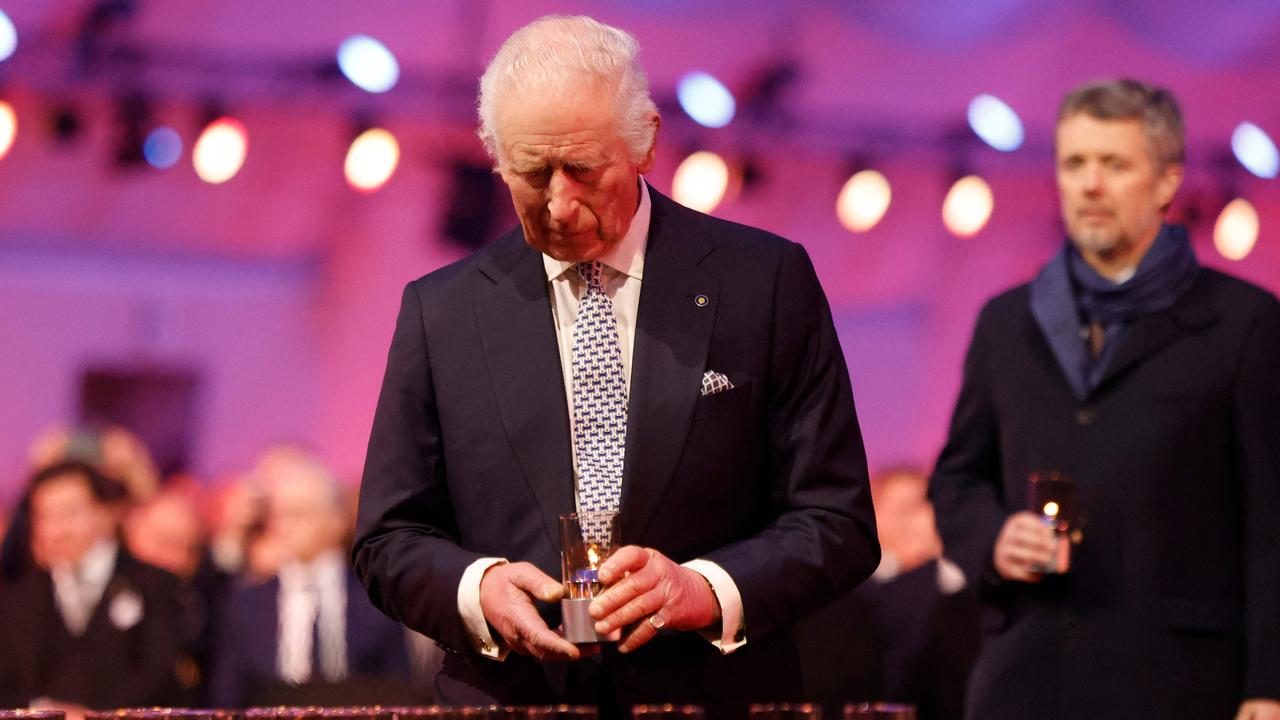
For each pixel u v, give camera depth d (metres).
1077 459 6.44
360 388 21.48
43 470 12.10
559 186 4.25
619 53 4.37
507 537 4.73
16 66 18.30
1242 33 19.30
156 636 12.01
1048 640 6.39
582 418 4.73
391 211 21.16
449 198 20.64
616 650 4.65
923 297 22.36
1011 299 6.93
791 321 4.77
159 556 14.84
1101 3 19.03
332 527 12.06
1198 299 6.43
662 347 4.68
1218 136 20.89
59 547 11.99
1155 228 6.61
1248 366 6.28
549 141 4.20
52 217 20.45
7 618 11.78
